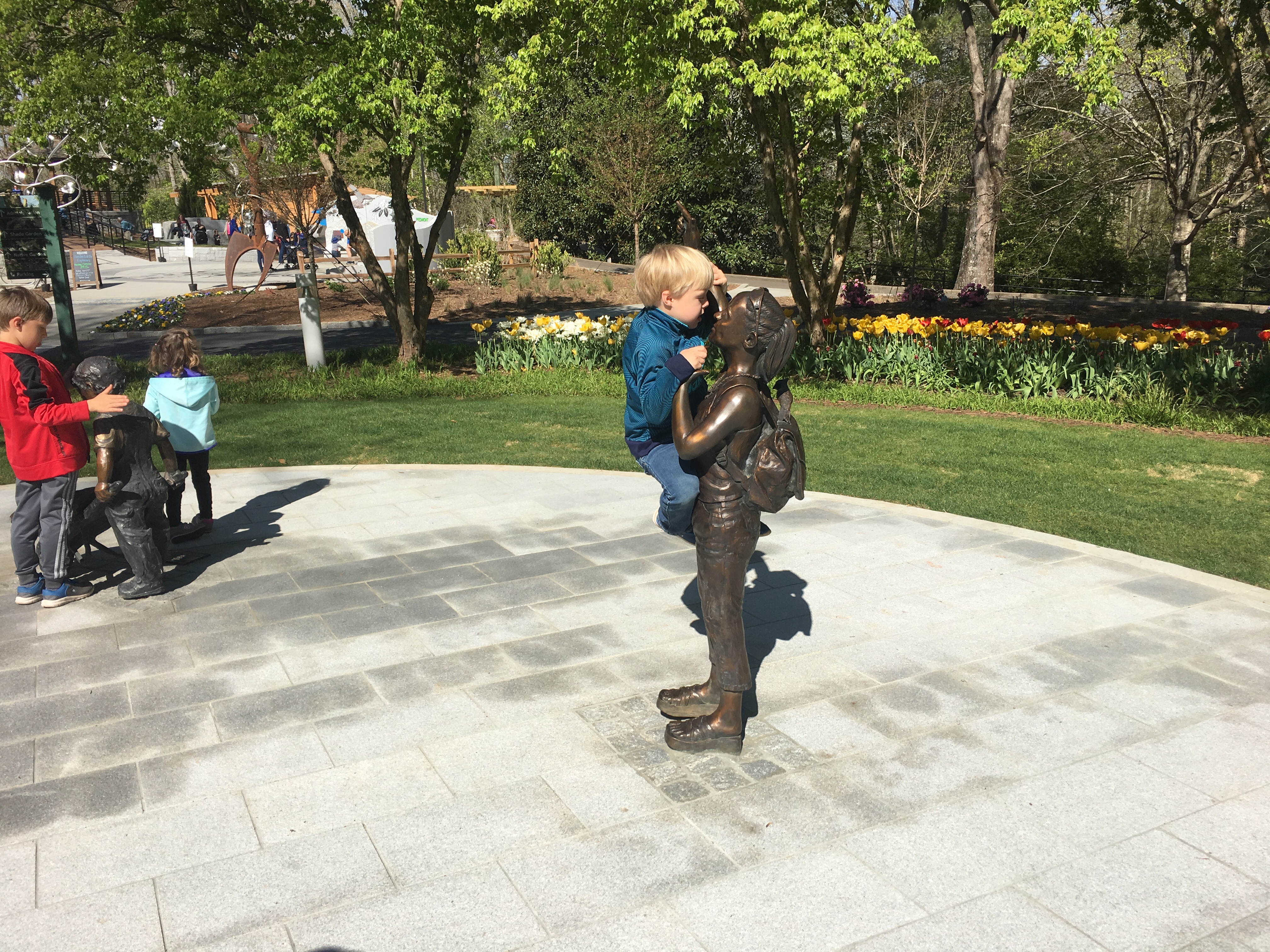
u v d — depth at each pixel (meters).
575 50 14.39
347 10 14.05
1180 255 28.02
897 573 5.85
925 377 13.84
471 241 33.94
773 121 16.17
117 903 2.85
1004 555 6.17
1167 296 28.41
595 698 4.17
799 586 5.63
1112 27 13.27
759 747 3.76
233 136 12.93
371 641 4.82
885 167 28.45
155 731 3.90
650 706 4.09
